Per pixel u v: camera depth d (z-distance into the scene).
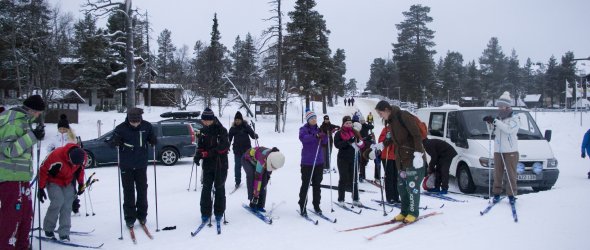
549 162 7.89
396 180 7.03
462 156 8.38
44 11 29.70
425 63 49.47
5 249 4.00
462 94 66.69
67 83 40.19
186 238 5.20
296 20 32.69
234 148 8.72
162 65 64.50
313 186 6.21
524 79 77.50
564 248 4.15
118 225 5.86
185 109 39.88
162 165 13.02
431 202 7.16
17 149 3.97
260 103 41.28
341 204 6.75
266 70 34.19
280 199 7.55
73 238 5.23
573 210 5.34
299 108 48.84
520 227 4.88
